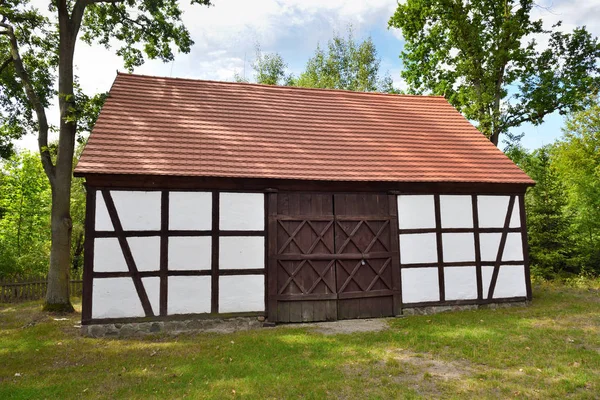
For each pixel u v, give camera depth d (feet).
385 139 39.91
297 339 26.89
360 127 41.04
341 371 20.86
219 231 31.17
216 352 24.36
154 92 38.52
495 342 25.36
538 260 56.59
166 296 29.81
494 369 21.03
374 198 34.83
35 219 79.87
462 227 36.24
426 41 62.13
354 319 33.27
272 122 38.63
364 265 33.99
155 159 30.89
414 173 35.68
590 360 21.94
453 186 36.22
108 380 20.12
